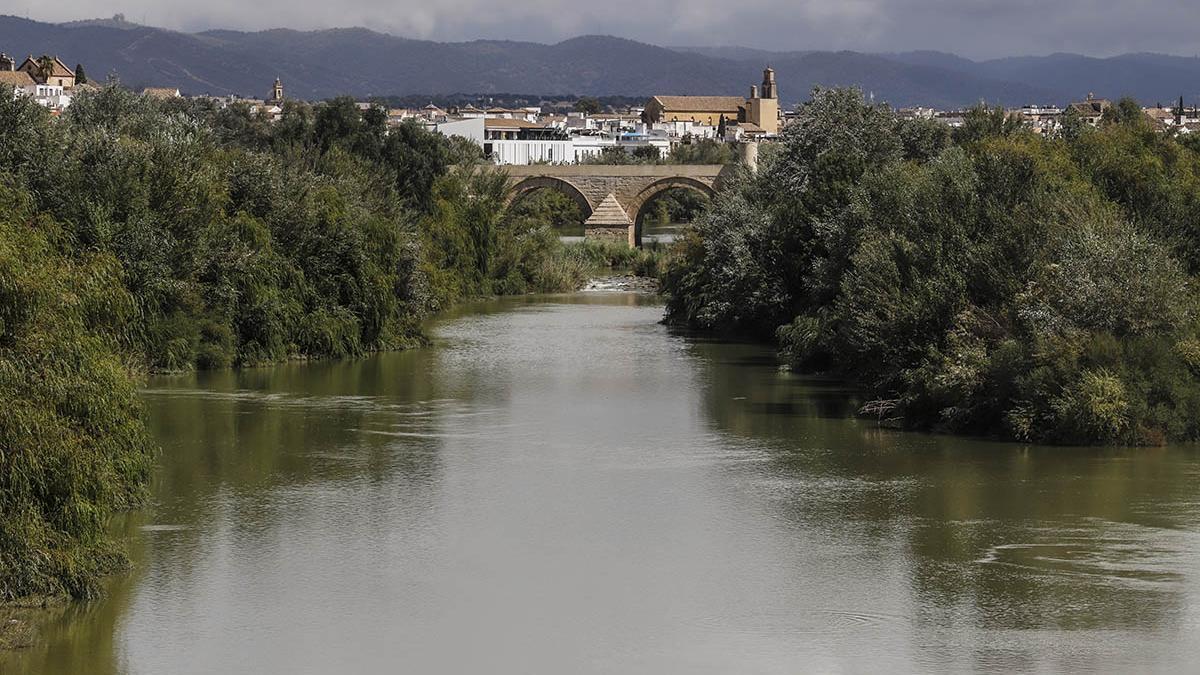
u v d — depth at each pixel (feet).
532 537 138.51
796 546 135.33
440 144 445.78
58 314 119.03
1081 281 186.29
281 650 107.76
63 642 108.27
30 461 110.42
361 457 174.81
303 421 199.93
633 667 104.99
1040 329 185.78
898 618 115.14
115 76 364.99
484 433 192.65
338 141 419.74
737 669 104.63
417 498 153.69
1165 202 233.55
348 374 249.55
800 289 295.48
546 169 557.74
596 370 259.60
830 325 245.86
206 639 109.60
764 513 147.74
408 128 436.76
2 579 111.04
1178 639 109.70
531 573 127.03
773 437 189.88
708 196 547.90
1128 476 161.68
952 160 235.61
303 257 272.72
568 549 134.51
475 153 548.31
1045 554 131.64
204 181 251.60
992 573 126.21
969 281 203.82
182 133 292.61
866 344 210.18
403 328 297.12
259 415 204.13
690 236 362.94
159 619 113.60
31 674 102.06
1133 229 199.62
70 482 115.03
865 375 223.30
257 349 256.73
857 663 105.50
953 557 131.23
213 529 139.74
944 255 209.46
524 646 109.09
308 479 162.20
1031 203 209.87
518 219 504.84
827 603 118.83
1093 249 189.47
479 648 108.68
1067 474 163.43
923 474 165.07
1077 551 132.57
